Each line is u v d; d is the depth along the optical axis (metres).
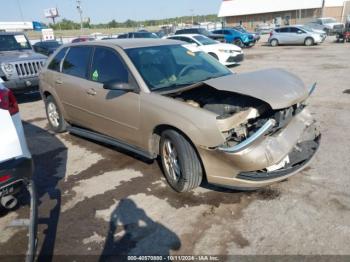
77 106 4.67
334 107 6.29
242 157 2.74
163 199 3.31
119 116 3.86
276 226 2.78
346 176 3.53
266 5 50.72
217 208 3.10
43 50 17.80
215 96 3.53
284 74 3.55
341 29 23.80
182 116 3.07
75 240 2.77
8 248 2.71
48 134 5.66
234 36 23.61
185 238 2.72
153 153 3.68
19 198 3.41
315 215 2.89
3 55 8.10
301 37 22.66
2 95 2.49
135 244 2.68
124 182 3.72
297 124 3.27
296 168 3.07
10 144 2.45
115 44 4.13
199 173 3.20
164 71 3.86
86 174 3.99
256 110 3.04
